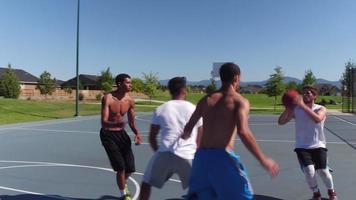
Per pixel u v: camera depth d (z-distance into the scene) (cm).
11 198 455
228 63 274
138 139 454
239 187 260
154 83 4444
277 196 470
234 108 264
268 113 2417
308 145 429
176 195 467
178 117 347
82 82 5897
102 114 425
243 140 253
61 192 483
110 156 425
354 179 557
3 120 1639
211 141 266
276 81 2992
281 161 710
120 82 433
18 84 3509
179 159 340
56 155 761
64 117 1889
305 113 424
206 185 262
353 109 2367
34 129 1279
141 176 571
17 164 664
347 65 2744
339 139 1055
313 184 429
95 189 497
